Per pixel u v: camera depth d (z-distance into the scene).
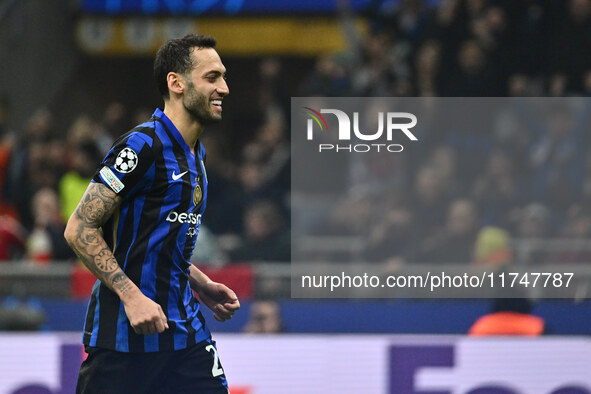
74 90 35.75
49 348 19.11
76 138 27.22
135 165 10.55
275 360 19.34
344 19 30.73
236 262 21.64
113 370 10.85
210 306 12.14
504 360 19.39
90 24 35.22
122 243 10.77
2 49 33.94
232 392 19.23
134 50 35.06
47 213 22.03
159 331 10.27
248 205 23.89
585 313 20.12
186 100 10.95
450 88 24.44
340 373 19.36
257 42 34.19
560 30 25.30
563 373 19.42
